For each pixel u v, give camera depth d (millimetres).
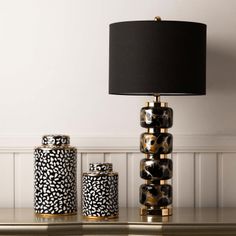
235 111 2865
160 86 2365
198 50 2416
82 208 2619
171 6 2850
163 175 2512
